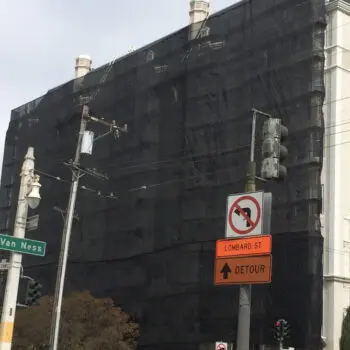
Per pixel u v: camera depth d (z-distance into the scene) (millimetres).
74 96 50812
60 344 31734
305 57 34344
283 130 12969
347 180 34562
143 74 44688
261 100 35969
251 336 32312
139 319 39281
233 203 12914
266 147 12797
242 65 37562
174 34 43000
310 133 33219
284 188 33344
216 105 38375
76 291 38750
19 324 32594
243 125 36375
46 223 49531
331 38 36094
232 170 36188
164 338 37188
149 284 39469
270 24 36750
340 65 35594
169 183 40250
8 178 55844
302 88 34125
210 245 36281
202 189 37656
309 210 32125
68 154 49656
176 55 42281
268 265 11836
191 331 35688
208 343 34594
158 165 41438
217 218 36312
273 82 35594
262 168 12797
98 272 43781
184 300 36656
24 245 20547
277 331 28156
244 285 12305
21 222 21562
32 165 22188
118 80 47062
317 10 34750
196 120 39344
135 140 43875
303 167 32938
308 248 31531
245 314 12172
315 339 30375
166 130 41656
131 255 41469
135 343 36250
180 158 40000
